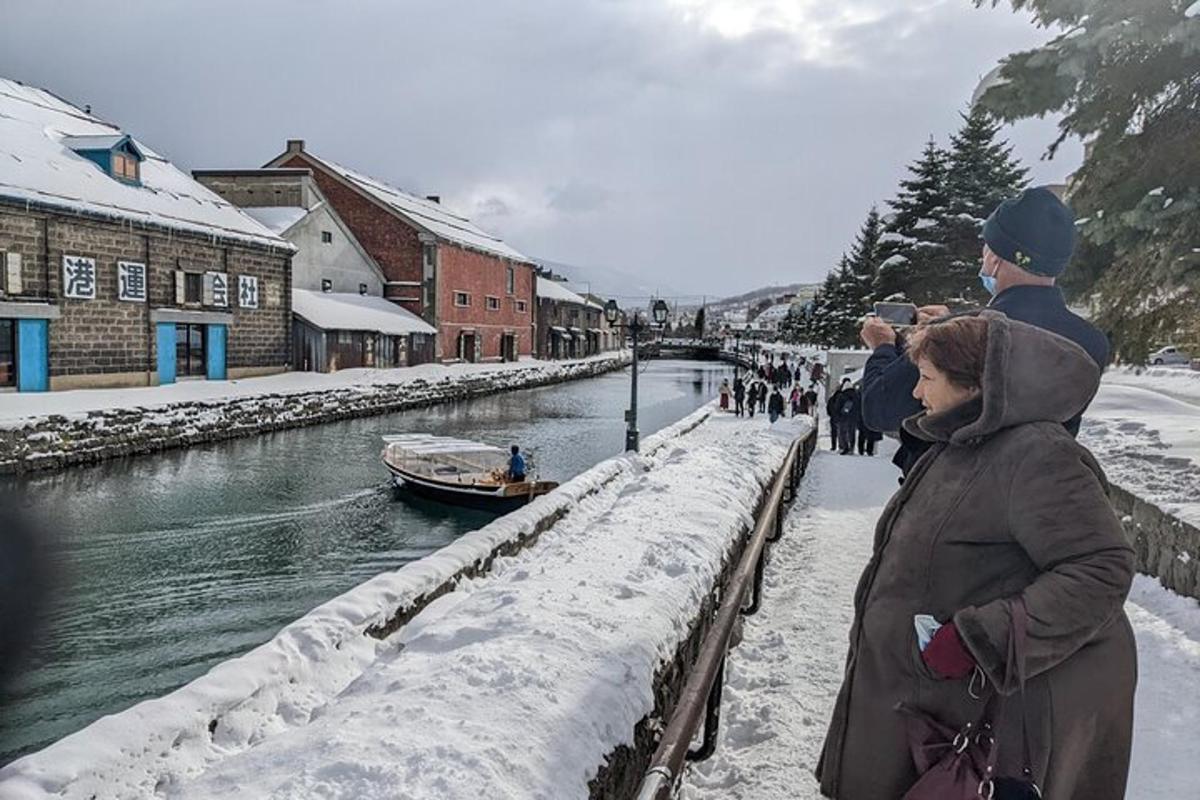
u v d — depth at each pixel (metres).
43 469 19.75
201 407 25.45
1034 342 1.86
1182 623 5.09
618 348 104.50
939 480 1.96
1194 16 6.70
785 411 36.03
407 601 6.43
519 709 2.70
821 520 9.48
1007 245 2.56
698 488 7.45
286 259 36.41
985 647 1.66
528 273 68.56
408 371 45.56
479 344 59.09
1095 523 1.71
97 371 26.55
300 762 2.35
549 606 3.83
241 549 15.22
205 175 44.62
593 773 2.56
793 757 3.69
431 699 2.74
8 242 23.52
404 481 19.69
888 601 1.98
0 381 23.59
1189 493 6.56
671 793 2.09
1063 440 1.80
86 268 25.94
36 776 3.60
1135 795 3.16
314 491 20.08
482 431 32.75
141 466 22.05
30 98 31.95
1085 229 8.20
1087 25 7.48
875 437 16.97
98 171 28.56
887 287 36.88
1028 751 1.77
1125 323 8.66
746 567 4.12
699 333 126.88
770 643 5.23
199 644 10.84
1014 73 7.80
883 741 1.95
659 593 4.15
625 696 3.00
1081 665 1.76
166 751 4.16
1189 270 7.79
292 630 5.52
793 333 90.81
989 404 1.85
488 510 18.20
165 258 29.33
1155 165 7.75
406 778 2.21
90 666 9.98
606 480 14.22
